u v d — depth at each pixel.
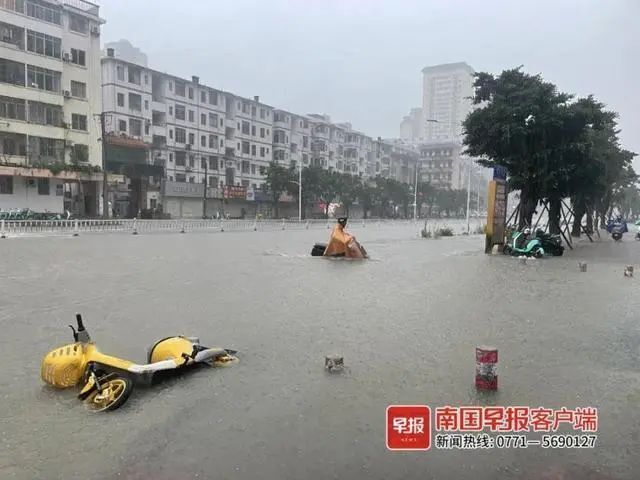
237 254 19.28
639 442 3.85
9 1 38.94
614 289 11.38
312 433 3.93
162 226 36.59
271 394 4.74
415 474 3.38
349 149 95.31
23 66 39.97
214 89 66.44
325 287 11.38
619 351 6.25
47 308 8.76
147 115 57.22
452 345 6.48
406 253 21.48
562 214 37.22
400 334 7.05
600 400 4.64
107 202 42.97
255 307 8.97
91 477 3.32
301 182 65.31
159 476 3.32
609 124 31.61
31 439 3.85
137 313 8.40
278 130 78.00
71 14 43.69
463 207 112.25
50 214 39.84
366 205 82.06
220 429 4.00
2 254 17.55
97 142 45.97
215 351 5.62
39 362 5.79
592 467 3.49
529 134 23.19
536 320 8.02
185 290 10.73
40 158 41.12
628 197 80.50
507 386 4.97
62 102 42.75
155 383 5.03
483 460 3.58
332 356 5.49
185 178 63.00
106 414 4.30
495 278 13.20
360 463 3.50
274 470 3.40
